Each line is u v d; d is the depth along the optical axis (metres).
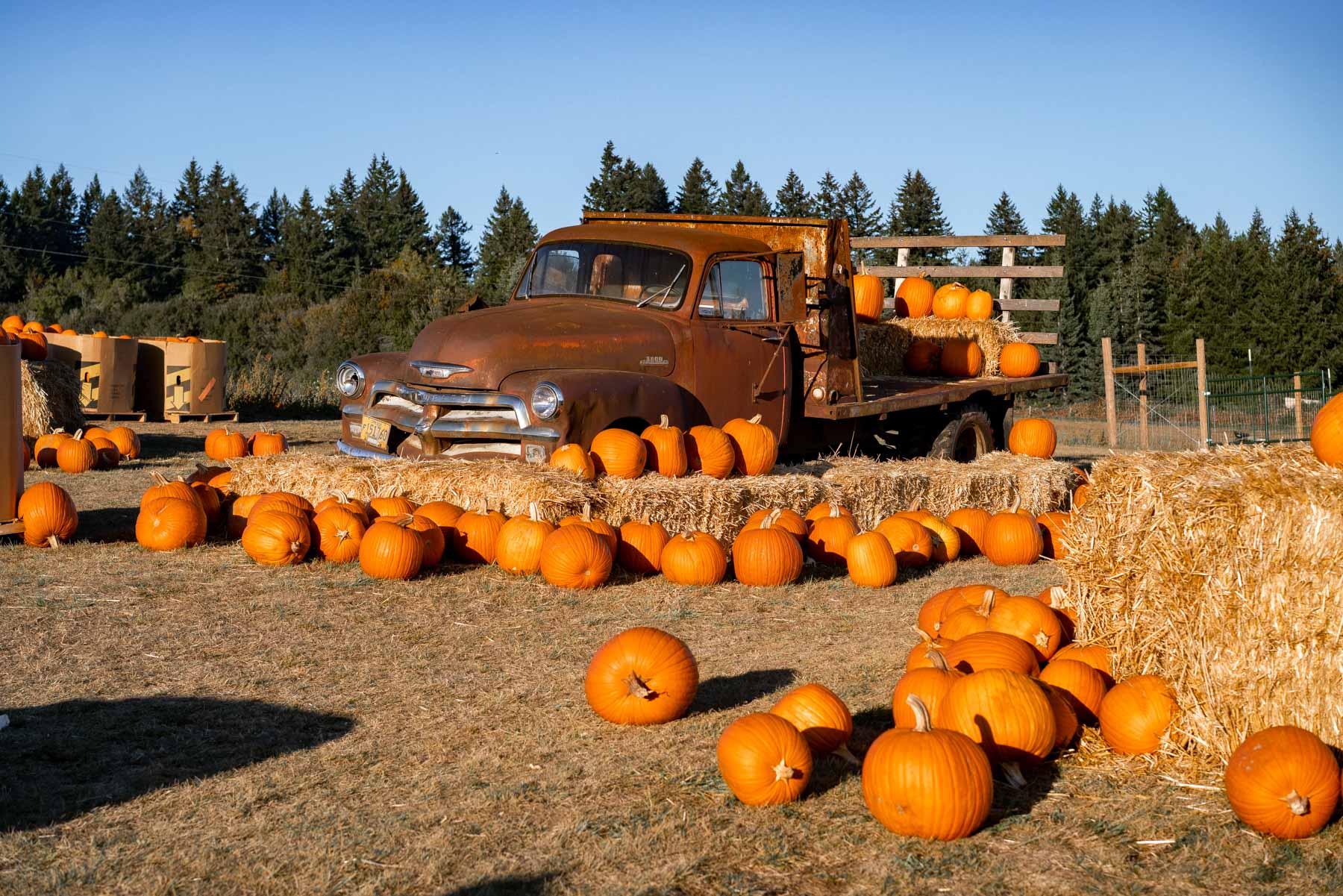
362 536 6.84
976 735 3.56
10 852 3.02
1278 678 3.51
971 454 10.95
